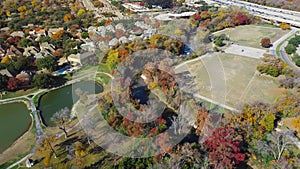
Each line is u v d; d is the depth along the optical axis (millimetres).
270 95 95438
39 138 81562
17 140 82688
